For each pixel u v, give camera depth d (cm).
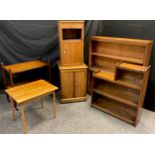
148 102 287
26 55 328
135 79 253
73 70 290
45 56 342
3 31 299
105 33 325
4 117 268
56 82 366
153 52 260
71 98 311
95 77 284
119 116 265
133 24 274
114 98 267
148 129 244
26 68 286
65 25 269
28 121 260
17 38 310
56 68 356
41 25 316
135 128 246
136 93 272
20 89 245
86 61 358
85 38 341
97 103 303
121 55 280
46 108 295
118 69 252
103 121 262
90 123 257
